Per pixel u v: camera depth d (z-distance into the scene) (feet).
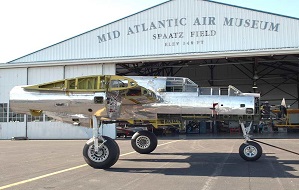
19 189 20.52
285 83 113.39
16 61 90.07
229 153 39.68
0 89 87.04
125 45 85.92
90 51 87.56
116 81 29.04
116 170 27.09
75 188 20.63
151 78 35.47
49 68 85.15
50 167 29.37
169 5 84.53
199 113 33.76
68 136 83.15
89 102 27.86
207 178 23.41
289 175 24.36
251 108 32.63
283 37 78.02
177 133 102.37
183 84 34.71
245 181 22.27
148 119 35.65
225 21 81.30
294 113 97.66
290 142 58.03
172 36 83.66
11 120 85.81
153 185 21.24
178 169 27.43
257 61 91.97
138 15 85.87
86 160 27.61
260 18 79.56
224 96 33.65
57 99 28.50
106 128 79.46
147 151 39.11
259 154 31.50
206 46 81.76
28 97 29.07
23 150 47.21
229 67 115.96
